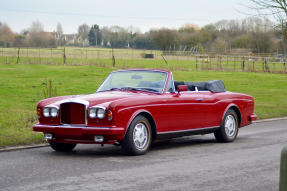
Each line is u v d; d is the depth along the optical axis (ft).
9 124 40.83
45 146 32.24
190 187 19.57
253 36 224.53
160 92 30.68
